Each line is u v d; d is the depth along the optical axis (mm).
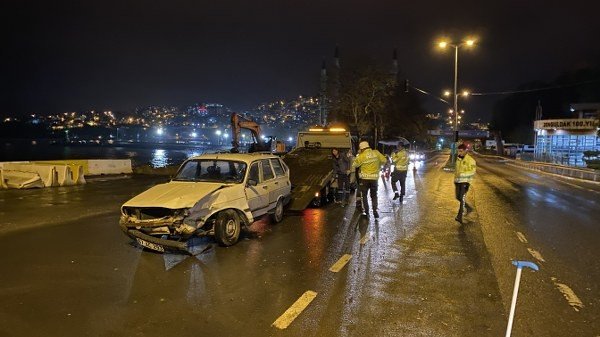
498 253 7824
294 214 11695
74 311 5129
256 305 5359
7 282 6082
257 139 28109
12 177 16875
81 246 8055
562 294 5820
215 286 6000
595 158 41906
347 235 9141
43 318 4934
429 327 4816
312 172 13594
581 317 5105
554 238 9047
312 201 12859
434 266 7004
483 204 13867
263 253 7691
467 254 7730
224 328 4738
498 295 5766
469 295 5758
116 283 6078
